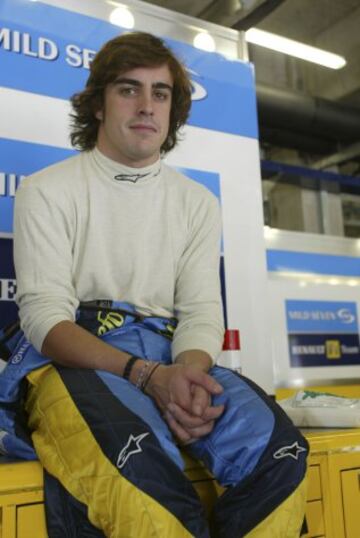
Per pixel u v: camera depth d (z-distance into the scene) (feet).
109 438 3.00
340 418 4.97
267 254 10.20
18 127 6.44
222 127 7.81
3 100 6.41
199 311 4.11
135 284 4.07
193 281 4.25
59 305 3.63
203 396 3.33
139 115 4.07
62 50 6.86
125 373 3.47
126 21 7.40
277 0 11.36
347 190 16.60
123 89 4.16
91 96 4.40
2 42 6.51
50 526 3.21
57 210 3.91
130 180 4.19
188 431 3.38
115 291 4.04
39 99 6.61
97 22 7.18
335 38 15.98
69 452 3.13
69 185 4.03
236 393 3.58
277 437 3.26
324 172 15.58
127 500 2.86
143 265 4.12
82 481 3.04
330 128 15.67
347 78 16.80
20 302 3.77
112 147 4.20
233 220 7.64
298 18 15.16
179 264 4.35
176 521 2.86
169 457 3.02
